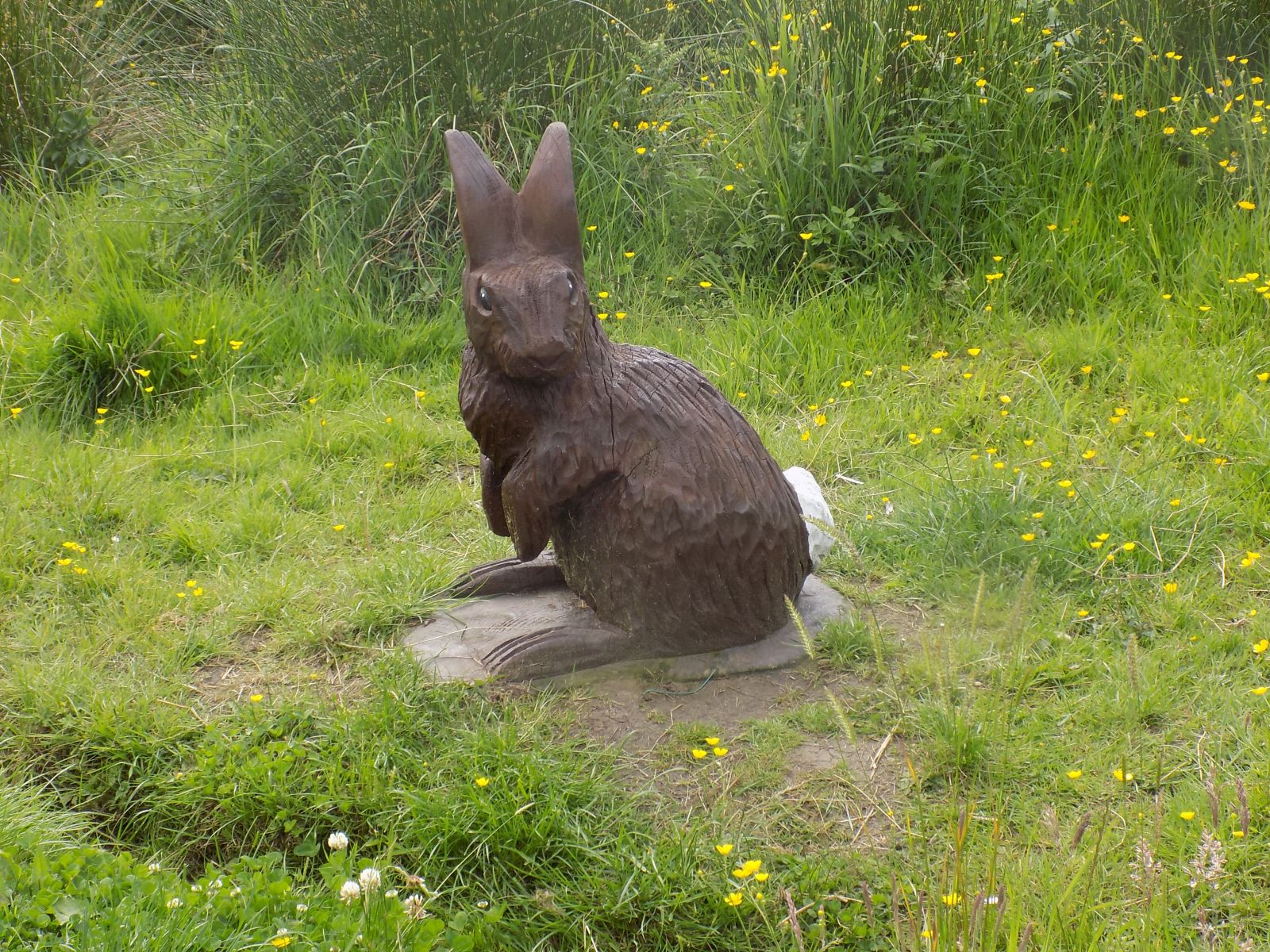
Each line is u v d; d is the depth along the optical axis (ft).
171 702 11.03
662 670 11.34
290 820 9.71
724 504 10.78
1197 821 9.25
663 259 19.22
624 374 10.73
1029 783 9.95
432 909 8.98
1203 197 18.84
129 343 17.06
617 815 9.71
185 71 24.09
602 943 8.79
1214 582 12.52
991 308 17.93
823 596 12.56
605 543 10.92
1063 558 12.76
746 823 9.69
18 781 10.15
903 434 15.88
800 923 8.72
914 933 7.43
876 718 10.77
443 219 19.58
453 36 19.66
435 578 12.88
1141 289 17.76
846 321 17.99
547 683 11.21
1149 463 14.51
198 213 19.88
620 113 20.39
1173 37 20.06
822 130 18.90
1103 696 10.85
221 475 15.44
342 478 15.38
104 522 14.24
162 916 8.25
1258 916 8.56
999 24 19.31
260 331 18.02
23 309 18.19
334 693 11.25
